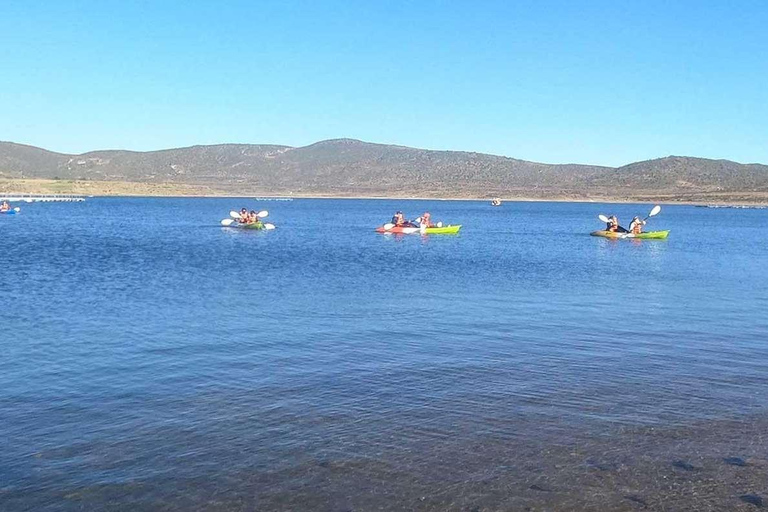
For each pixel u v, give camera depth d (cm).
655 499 1084
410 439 1296
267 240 6344
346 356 1881
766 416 1434
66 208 13350
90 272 3656
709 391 1599
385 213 13850
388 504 1059
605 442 1291
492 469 1177
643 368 1791
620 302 2858
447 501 1070
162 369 1734
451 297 2919
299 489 1101
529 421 1393
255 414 1417
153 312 2488
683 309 2700
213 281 3359
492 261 4600
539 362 1842
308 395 1541
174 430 1327
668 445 1280
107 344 1988
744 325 2378
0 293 2892
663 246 6247
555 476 1153
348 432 1326
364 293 3002
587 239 7062
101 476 1138
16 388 1573
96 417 1393
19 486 1101
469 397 1540
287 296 2891
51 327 2209
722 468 1190
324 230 8025
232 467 1173
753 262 4784
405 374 1712
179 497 1073
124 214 11375
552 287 3297
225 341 2039
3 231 6950
